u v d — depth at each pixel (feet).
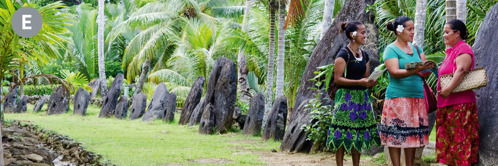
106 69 89.51
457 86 12.82
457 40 13.14
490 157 12.93
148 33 74.64
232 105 33.04
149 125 38.65
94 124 38.83
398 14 34.71
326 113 21.27
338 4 43.86
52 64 77.00
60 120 43.11
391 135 13.56
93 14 88.48
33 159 18.66
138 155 20.58
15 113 53.52
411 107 13.41
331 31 24.27
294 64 38.45
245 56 52.90
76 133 30.37
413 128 13.35
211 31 67.77
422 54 14.24
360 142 14.33
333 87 15.14
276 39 39.75
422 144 13.51
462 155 13.00
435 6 32.99
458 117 13.03
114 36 78.95
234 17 79.15
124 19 95.71
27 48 22.20
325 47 24.21
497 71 13.62
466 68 12.60
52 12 17.65
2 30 17.66
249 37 40.78
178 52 64.13
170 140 27.53
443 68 13.47
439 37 32.65
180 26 74.49
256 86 65.98
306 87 24.21
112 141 26.50
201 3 78.59
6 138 23.41
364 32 14.32
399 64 13.47
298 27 37.40
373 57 21.61
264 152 22.65
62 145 23.89
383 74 15.10
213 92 34.09
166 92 44.57
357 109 14.33
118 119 46.11
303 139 22.09
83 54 88.84
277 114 27.66
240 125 35.29
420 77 13.69
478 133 13.60
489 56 14.29
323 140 21.42
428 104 14.03
